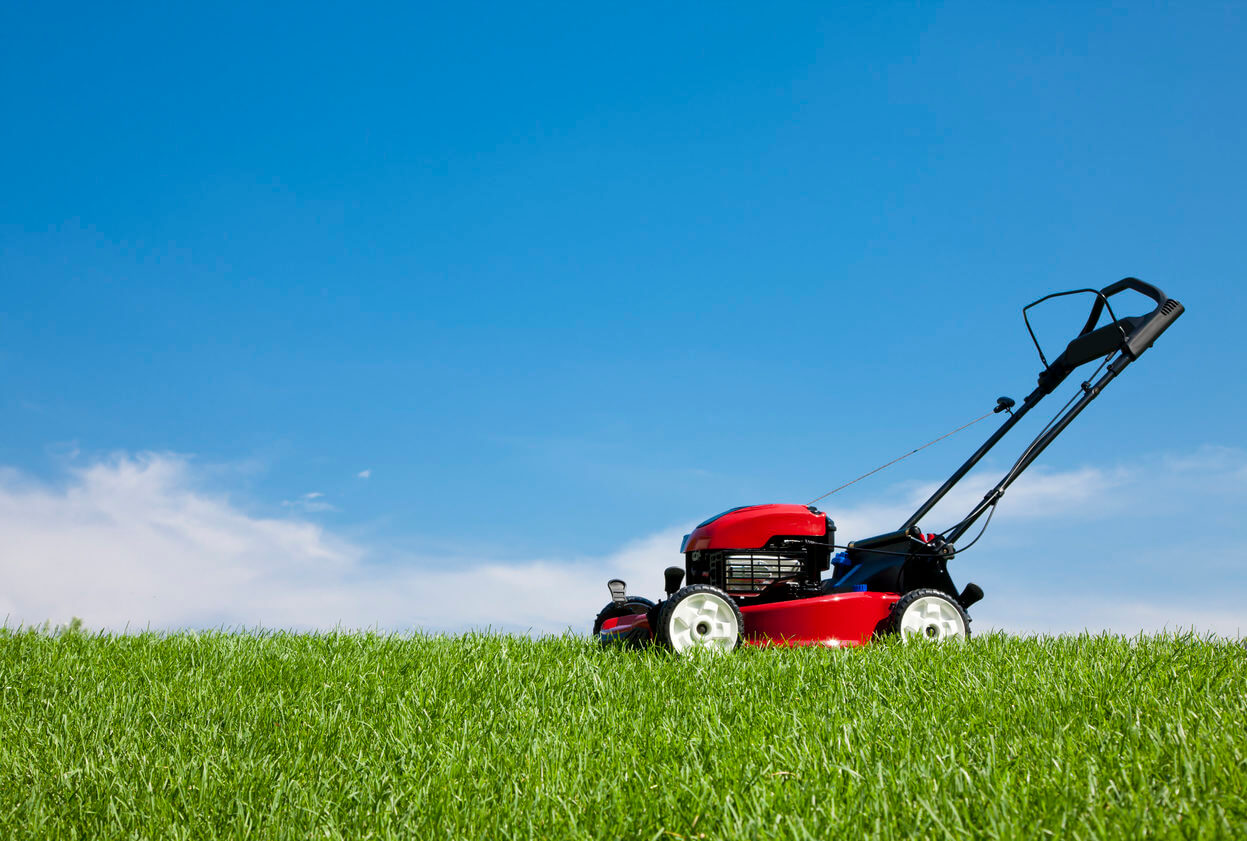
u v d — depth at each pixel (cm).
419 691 452
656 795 278
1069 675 423
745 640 585
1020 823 228
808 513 657
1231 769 255
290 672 512
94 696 453
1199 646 500
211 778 316
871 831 235
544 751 338
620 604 727
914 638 562
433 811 276
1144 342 635
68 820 286
